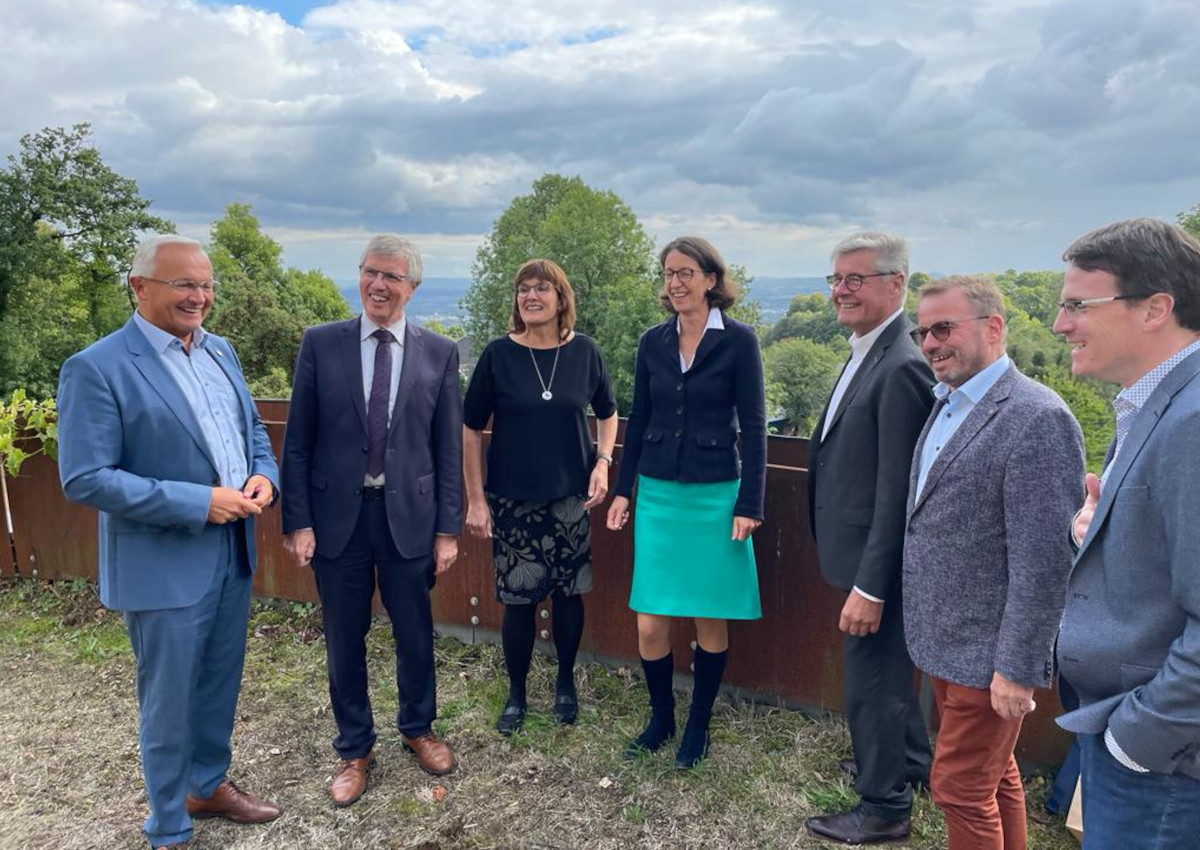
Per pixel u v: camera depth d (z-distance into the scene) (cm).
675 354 260
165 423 211
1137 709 120
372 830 243
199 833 242
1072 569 139
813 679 300
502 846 235
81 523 446
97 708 323
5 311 2877
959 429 178
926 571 182
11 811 255
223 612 233
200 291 215
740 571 259
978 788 180
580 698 320
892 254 210
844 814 236
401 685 270
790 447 314
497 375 275
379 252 240
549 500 276
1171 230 126
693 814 247
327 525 246
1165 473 119
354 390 244
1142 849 125
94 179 3005
